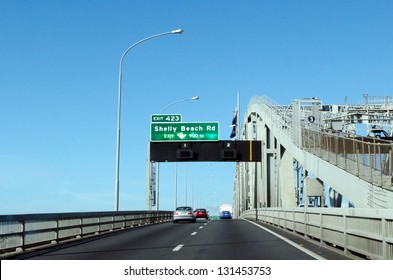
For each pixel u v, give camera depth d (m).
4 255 14.95
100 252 15.73
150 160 50.28
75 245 18.72
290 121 44.38
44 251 16.44
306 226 21.00
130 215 35.50
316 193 32.75
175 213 47.09
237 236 22.22
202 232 25.84
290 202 46.91
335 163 29.05
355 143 27.64
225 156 50.09
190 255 14.41
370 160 23.95
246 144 50.47
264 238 20.84
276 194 54.38
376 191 22.61
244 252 15.06
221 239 20.52
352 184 25.86
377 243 11.91
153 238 21.89
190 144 50.44
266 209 39.47
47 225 19.25
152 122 50.78
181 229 29.78
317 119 34.41
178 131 50.56
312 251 15.31
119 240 21.02
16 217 16.17
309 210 20.23
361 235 13.01
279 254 14.47
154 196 53.44
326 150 31.42
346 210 14.42
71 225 22.05
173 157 50.25
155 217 49.72
